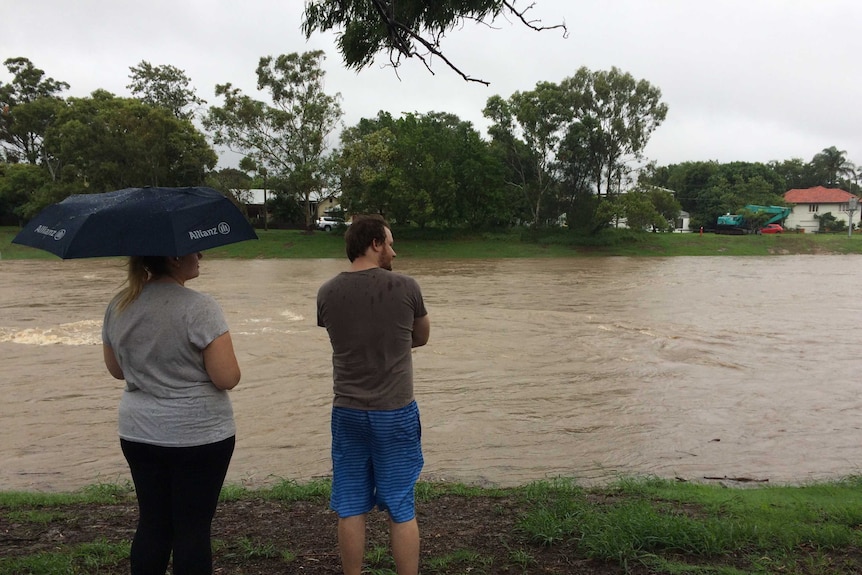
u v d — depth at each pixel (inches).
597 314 895.7
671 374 550.0
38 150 2984.7
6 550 170.7
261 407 443.8
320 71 2316.7
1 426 403.9
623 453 353.4
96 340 693.9
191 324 114.1
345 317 127.4
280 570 152.8
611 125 2209.6
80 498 238.8
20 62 3024.1
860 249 2306.8
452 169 2246.6
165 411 114.0
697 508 217.6
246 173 2522.1
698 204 3464.6
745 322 834.2
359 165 2190.0
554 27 184.5
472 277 1453.0
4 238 2251.5
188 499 117.0
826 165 4611.2
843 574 148.9
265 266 1743.4
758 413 436.1
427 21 189.0
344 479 130.7
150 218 112.0
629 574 149.1
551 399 467.5
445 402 458.9
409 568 128.5
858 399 472.7
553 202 2346.2
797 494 252.8
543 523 179.0
